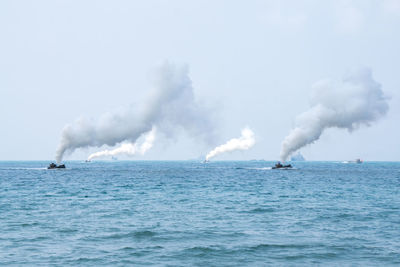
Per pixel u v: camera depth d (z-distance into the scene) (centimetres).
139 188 16050
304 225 7350
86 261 4934
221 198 12112
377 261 4994
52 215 8450
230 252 5375
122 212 8931
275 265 4834
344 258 5125
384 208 9806
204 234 6500
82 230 6794
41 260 4966
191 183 19350
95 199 11706
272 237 6284
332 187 16888
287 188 16300
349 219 8050
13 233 6519
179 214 8656
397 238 6231
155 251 5425
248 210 9344
